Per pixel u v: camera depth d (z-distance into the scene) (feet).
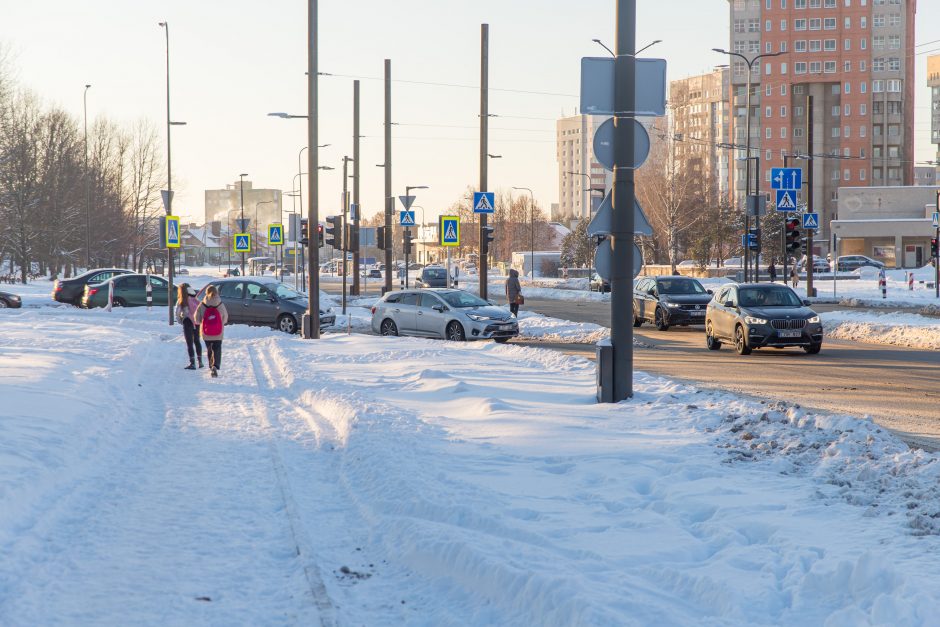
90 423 38.55
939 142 654.12
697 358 70.64
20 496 25.31
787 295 76.23
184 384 57.00
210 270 479.00
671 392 45.50
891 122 412.16
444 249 512.22
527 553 19.51
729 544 20.30
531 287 231.09
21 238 224.53
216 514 25.22
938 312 112.68
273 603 18.04
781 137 415.44
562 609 15.89
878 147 412.77
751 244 146.51
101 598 18.31
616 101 44.68
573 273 319.68
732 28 422.82
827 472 26.86
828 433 31.63
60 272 300.40
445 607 17.84
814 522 21.57
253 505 26.25
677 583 17.71
